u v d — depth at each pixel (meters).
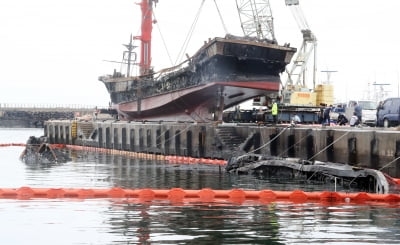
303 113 44.88
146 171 30.94
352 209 16.39
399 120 31.27
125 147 52.06
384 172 24.62
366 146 26.00
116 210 15.84
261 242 11.67
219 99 44.69
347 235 12.45
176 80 50.47
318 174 24.61
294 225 13.62
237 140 37.22
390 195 18.38
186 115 52.66
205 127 39.50
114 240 11.79
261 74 43.88
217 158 37.69
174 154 43.06
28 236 12.22
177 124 42.97
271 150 33.56
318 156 29.73
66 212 15.44
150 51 65.94
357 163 26.66
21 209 15.92
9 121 147.88
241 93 45.72
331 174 23.73
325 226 13.52
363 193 18.66
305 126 34.97
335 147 28.33
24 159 39.47
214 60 41.97
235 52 41.31
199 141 39.78
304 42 65.62
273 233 12.61
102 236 12.20
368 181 21.84
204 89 45.25
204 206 16.75
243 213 15.43
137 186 23.22
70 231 12.74
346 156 27.36
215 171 30.73
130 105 62.41
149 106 56.38
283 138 32.75
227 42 40.50
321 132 29.50
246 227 13.30
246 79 43.38
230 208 16.38
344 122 40.50
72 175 28.44
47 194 18.83
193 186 23.22
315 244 11.55
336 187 22.58
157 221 14.05
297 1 64.38
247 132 36.50
